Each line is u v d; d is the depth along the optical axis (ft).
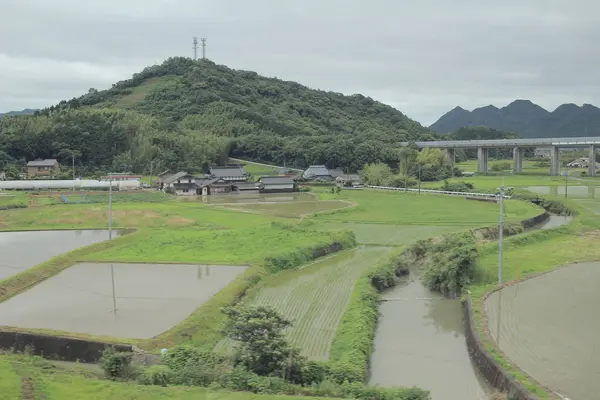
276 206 278.87
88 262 136.46
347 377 69.82
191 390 63.00
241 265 132.26
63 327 88.02
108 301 102.83
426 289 125.08
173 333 83.92
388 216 233.96
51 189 346.13
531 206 250.16
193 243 159.43
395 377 76.84
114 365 69.62
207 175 424.46
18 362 72.28
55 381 64.59
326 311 102.37
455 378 76.48
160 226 200.34
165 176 399.85
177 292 109.09
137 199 304.09
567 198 276.41
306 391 64.59
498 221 207.92
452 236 150.41
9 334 82.12
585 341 82.58
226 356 74.54
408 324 100.63
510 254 149.07
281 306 105.70
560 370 71.92
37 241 167.84
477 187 342.23
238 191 372.79
